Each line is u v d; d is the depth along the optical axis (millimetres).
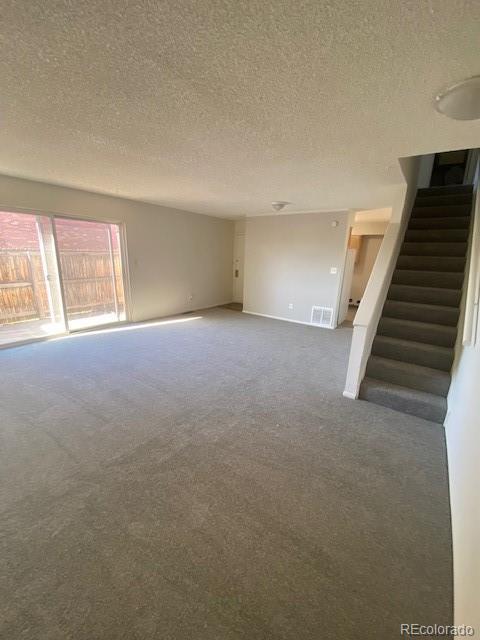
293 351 4301
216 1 932
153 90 1505
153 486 1794
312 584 1283
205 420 2516
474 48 1089
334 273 5602
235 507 1662
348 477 1919
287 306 6277
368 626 1140
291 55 1186
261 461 2041
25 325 4781
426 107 1557
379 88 1405
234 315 6586
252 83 1411
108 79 1414
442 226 3918
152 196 4688
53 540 1437
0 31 1080
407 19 965
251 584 1273
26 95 1576
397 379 2910
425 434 2400
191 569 1324
